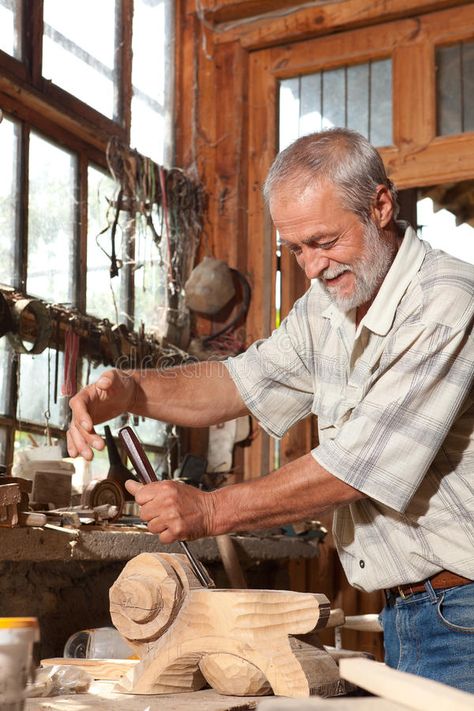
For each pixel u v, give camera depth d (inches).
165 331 154.3
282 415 76.2
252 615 54.6
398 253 64.3
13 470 114.0
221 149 175.9
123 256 151.7
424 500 62.4
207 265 161.2
